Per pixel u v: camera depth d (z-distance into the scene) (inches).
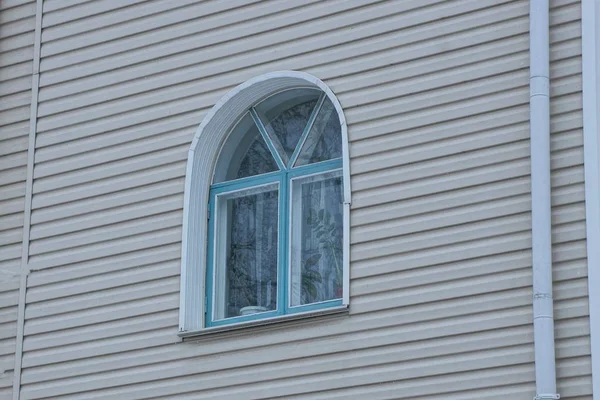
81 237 713.0
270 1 701.3
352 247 646.5
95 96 731.4
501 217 621.3
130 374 679.1
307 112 693.3
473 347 610.5
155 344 677.3
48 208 725.9
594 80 617.0
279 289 670.5
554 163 614.9
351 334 636.1
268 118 701.3
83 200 718.5
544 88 619.5
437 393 612.1
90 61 738.8
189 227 687.7
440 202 634.8
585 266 597.9
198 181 695.7
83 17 747.4
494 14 647.8
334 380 633.0
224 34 706.8
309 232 673.0
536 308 594.9
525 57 636.1
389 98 658.8
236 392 652.1
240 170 699.4
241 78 696.4
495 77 639.8
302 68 682.8
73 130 732.0
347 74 671.1
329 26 682.2
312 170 678.5
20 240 727.7
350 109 665.6
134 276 693.3
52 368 698.8
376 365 627.5
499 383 601.3
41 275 716.7
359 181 653.3
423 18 662.5
